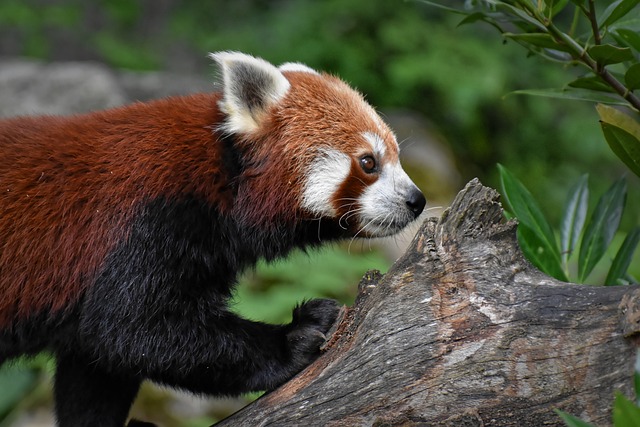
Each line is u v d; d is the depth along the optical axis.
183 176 6.45
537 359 4.85
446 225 5.43
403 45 19.38
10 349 6.67
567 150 20.08
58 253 6.29
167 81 18.77
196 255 6.38
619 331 4.68
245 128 6.70
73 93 17.17
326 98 7.06
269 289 11.46
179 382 6.52
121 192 6.33
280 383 6.21
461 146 19.48
